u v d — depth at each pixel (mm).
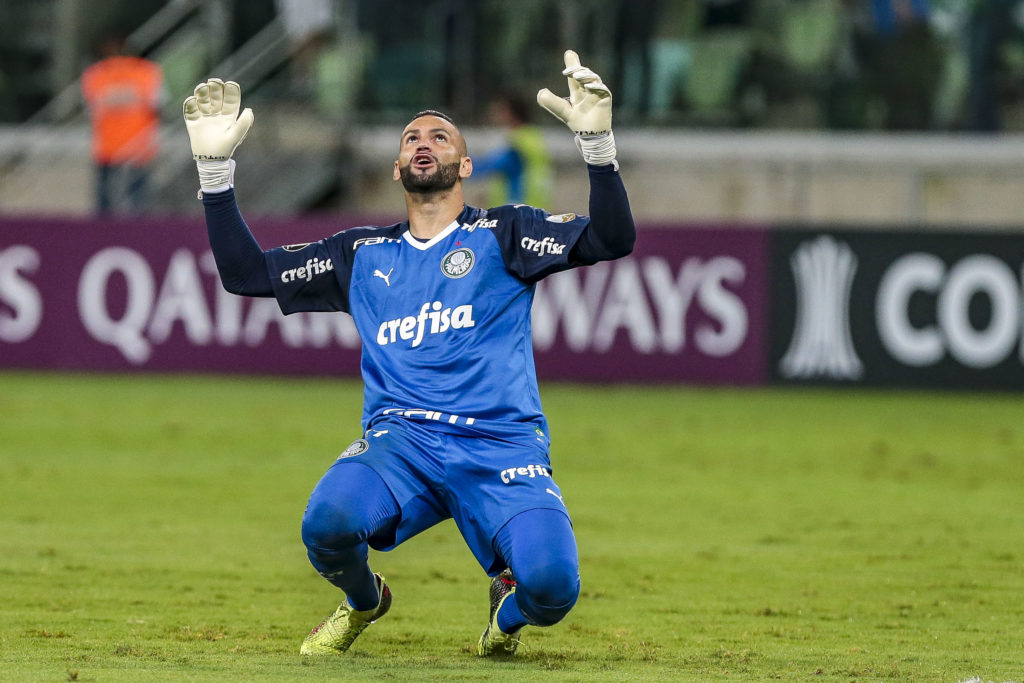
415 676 15992
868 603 21609
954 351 52094
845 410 48250
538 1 71250
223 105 17750
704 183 68688
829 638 19109
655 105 71312
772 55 70438
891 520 29438
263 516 28906
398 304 17391
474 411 16859
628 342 53594
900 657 17859
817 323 52844
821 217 67875
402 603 21406
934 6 69750
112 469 34781
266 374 55156
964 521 29391
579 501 31312
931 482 34562
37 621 19375
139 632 18766
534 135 50469
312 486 32781
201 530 27266
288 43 67188
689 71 71000
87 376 55094
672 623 20062
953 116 69500
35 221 55781
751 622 20188
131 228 55312
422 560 25125
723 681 16156
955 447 40469
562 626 19797
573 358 53812
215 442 39531
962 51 69438
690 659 17594
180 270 55125
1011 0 68812
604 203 16453
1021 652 18266
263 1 70562
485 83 72000
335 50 67625
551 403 49031
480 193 68188
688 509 30469
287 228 54688
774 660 17578
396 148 68438
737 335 53156
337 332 54844
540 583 15609
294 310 18156
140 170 61250
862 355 52656
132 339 55438
